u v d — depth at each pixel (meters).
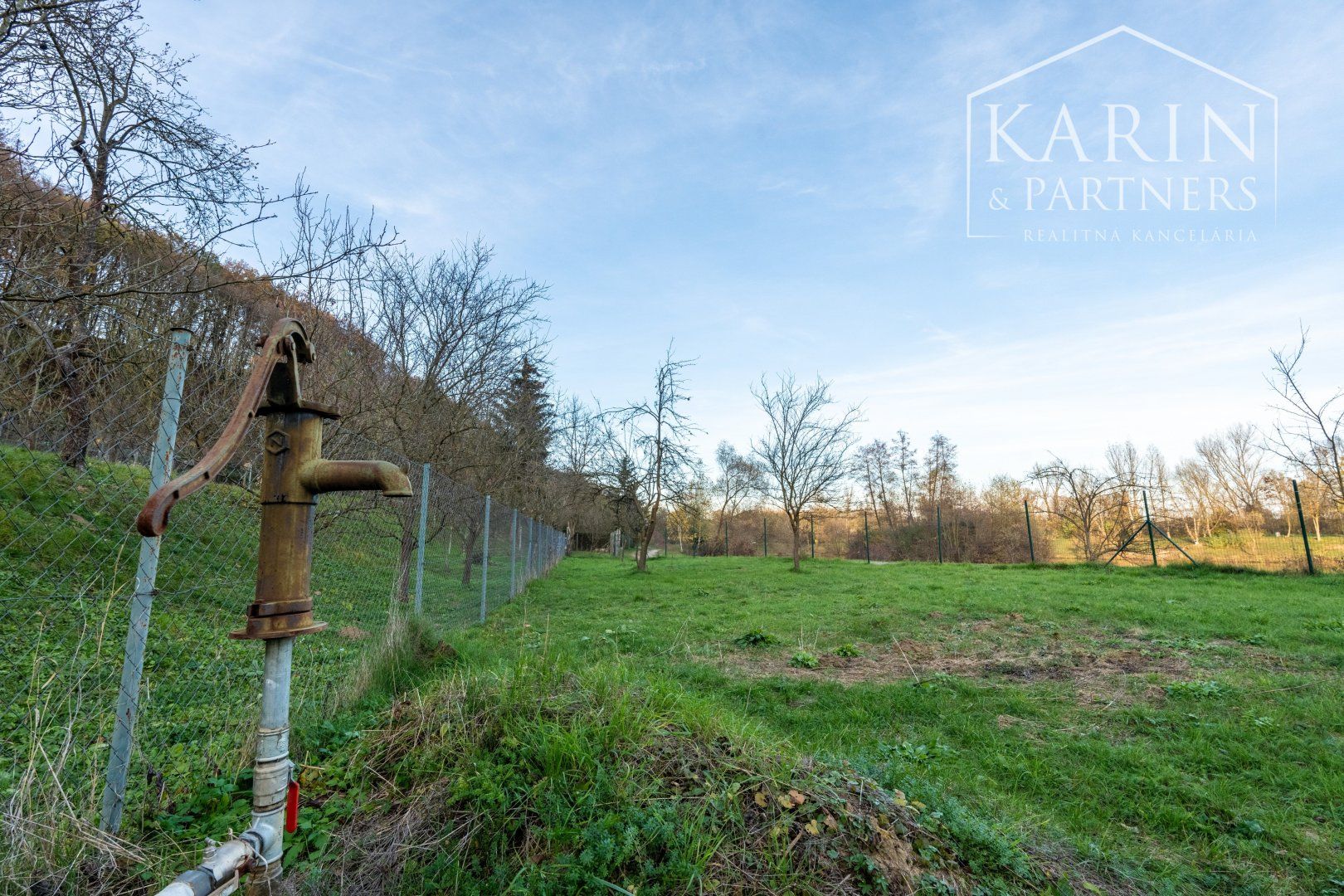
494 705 3.00
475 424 11.18
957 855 2.69
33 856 1.97
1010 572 17.67
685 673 6.53
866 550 26.38
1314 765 4.27
